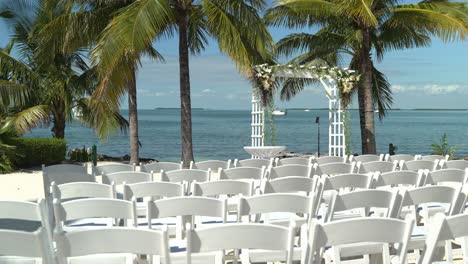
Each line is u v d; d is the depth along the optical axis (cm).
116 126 1783
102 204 375
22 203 384
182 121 1331
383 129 6106
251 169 649
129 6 1193
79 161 1909
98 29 1519
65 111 1883
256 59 1538
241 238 286
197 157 2395
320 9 1514
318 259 355
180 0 1291
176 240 448
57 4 1574
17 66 1741
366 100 1570
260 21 1304
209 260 399
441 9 1561
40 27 1802
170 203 370
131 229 277
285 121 9819
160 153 2755
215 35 1302
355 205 412
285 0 1539
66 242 275
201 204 372
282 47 1786
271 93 1559
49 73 1866
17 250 275
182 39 1320
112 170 750
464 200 444
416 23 1512
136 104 1706
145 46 1144
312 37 1758
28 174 1465
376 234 299
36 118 1661
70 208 373
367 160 933
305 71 1541
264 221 500
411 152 2677
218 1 1273
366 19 1383
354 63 1781
